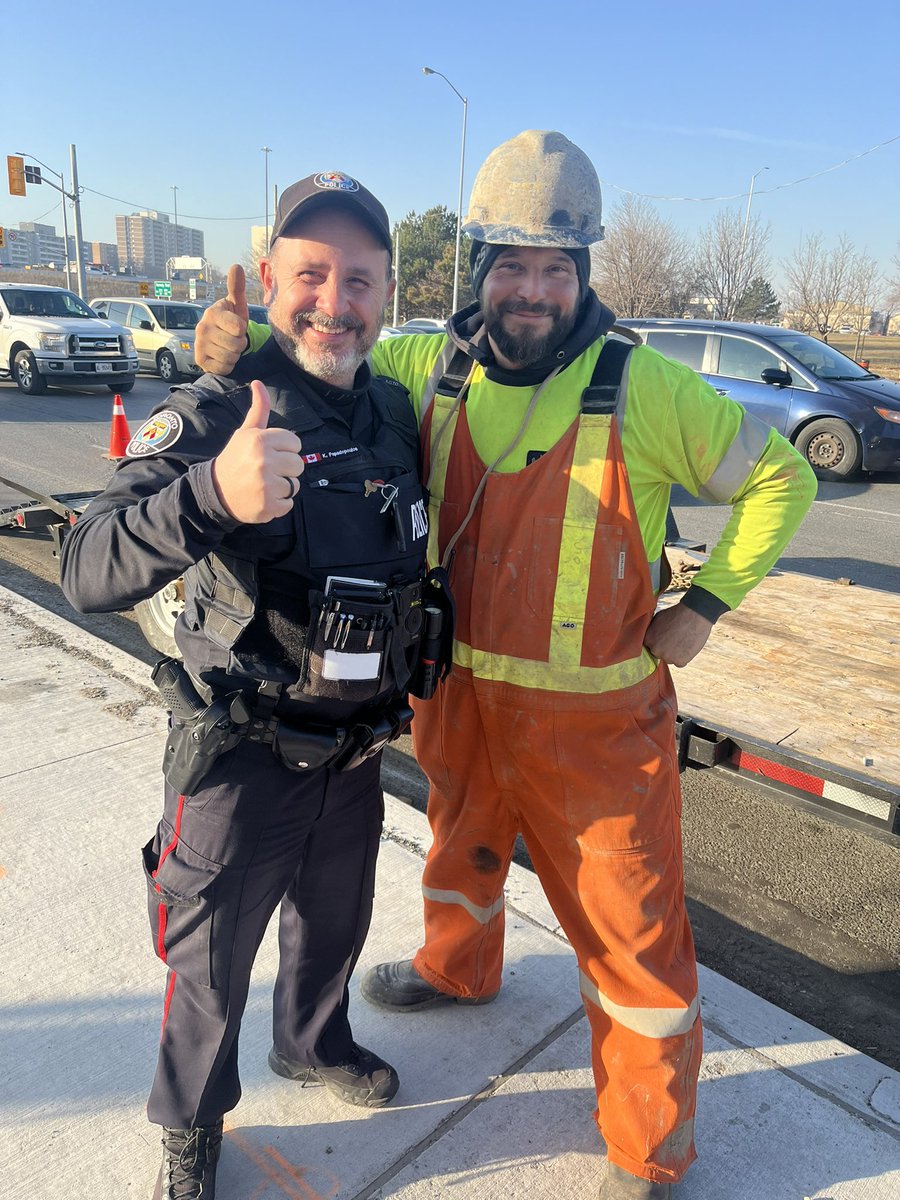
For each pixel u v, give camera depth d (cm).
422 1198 182
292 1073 207
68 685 396
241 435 129
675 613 179
